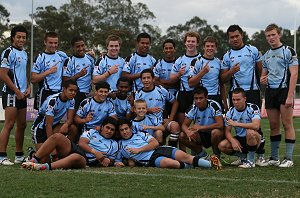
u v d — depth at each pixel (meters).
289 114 7.30
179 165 6.86
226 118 7.40
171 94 8.34
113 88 8.25
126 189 5.22
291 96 7.20
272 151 7.51
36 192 5.05
